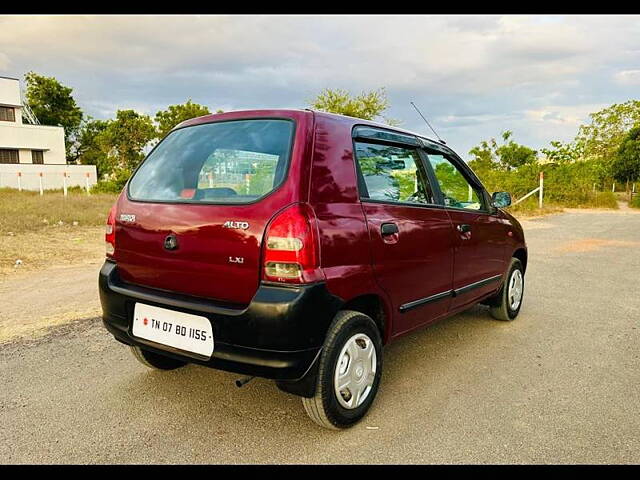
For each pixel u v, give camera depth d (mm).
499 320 5168
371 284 2926
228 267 2604
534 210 20547
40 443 2734
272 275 2484
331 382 2713
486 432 2900
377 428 2939
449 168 4152
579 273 7773
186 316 2715
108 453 2652
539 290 6605
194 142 3166
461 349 4324
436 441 2801
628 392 3447
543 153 36594
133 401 3244
